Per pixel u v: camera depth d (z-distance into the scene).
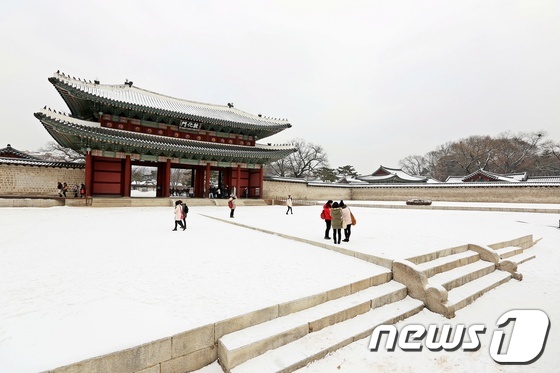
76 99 28.28
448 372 4.47
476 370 4.55
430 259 8.42
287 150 37.50
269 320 4.89
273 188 43.09
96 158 28.70
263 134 41.59
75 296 5.31
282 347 4.51
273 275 6.74
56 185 28.88
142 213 20.92
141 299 5.20
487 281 8.12
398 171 70.81
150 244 10.10
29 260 7.79
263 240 11.27
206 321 4.31
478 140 79.81
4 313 4.56
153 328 4.07
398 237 11.45
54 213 19.16
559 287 8.17
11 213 18.58
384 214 24.11
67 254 8.49
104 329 4.04
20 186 27.34
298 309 5.29
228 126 37.19
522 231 14.42
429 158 100.00
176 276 6.57
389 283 7.01
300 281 6.33
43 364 3.20
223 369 4.09
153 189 74.25
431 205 32.78
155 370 3.73
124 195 28.47
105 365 3.40
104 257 8.21
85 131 24.89
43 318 4.39
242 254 8.84
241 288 5.82
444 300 6.17
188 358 4.00
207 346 4.20
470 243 10.09
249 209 28.33
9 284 5.93
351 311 5.56
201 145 33.81
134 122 31.50
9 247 9.28
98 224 14.76
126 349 3.53
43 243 9.93
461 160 82.25
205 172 37.78
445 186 42.91
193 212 23.22
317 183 48.03
